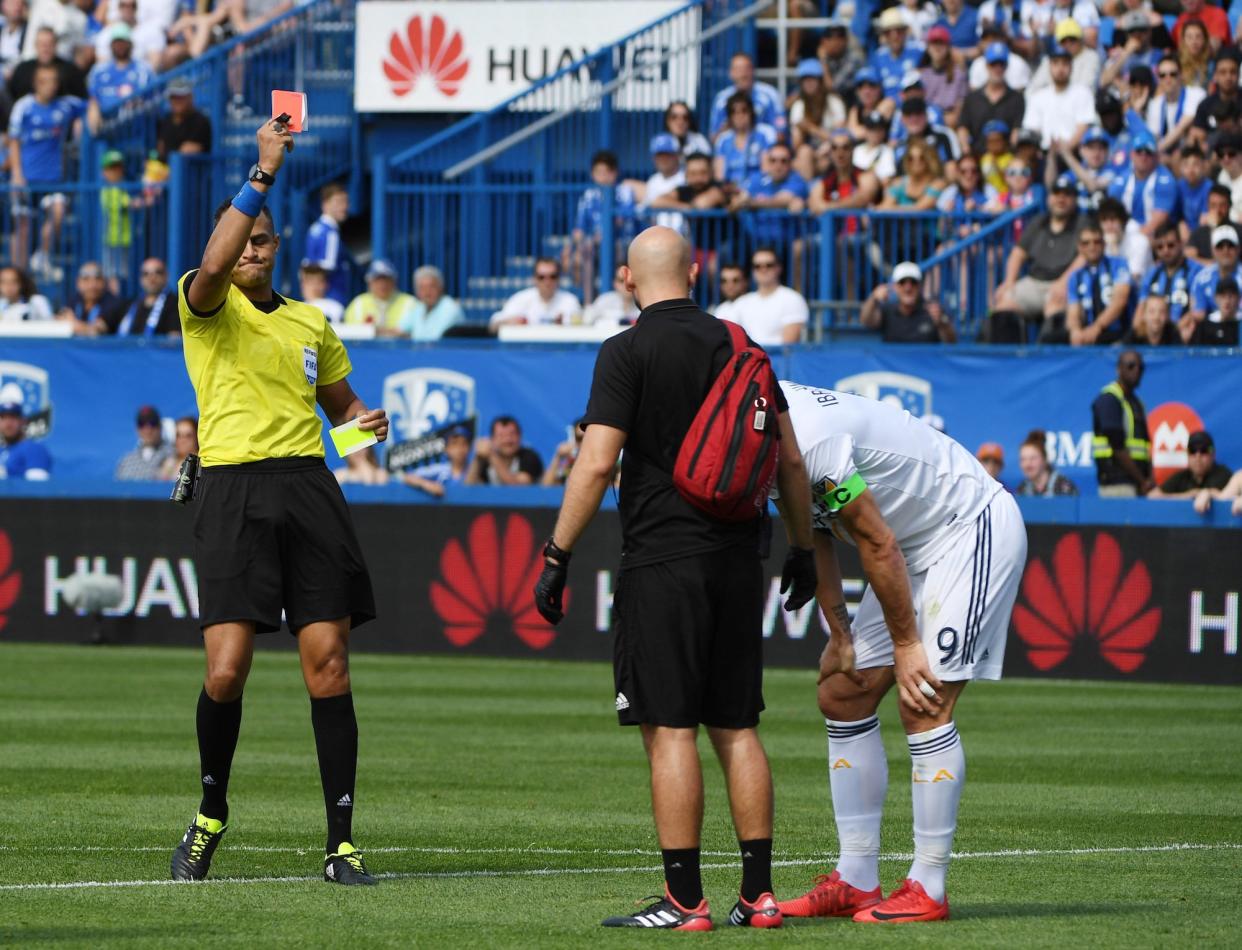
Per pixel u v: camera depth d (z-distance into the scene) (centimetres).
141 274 7069
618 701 1836
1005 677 5241
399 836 2536
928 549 1961
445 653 5666
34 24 8269
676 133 7006
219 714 2148
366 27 7581
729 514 1786
